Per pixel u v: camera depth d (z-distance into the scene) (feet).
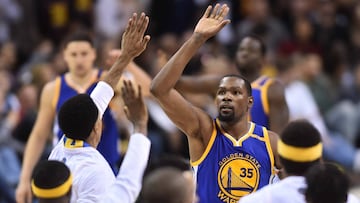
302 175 29.55
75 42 45.37
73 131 32.60
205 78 46.01
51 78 66.03
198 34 33.55
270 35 79.46
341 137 71.67
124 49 34.17
